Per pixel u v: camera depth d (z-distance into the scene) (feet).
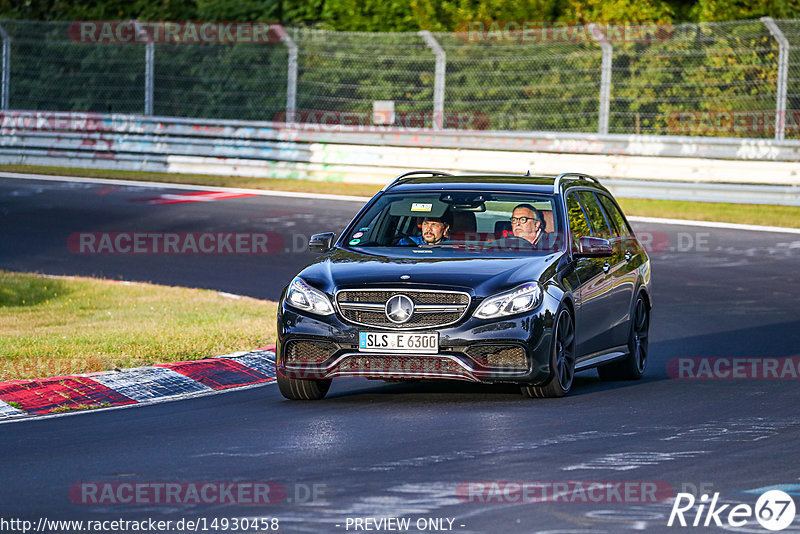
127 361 118.01
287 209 250.37
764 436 87.92
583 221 115.44
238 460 79.82
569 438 86.84
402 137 290.97
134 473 76.18
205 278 187.73
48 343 127.34
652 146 271.69
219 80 317.83
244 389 113.09
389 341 99.71
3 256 204.64
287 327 102.73
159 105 323.78
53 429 92.38
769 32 276.00
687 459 79.77
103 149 307.78
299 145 294.66
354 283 101.14
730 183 262.88
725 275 189.88
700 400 104.73
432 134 288.71
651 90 281.33
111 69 328.08
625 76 282.97
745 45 276.41
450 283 100.22
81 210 247.29
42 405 102.58
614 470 76.48
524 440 86.07
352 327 100.42
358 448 83.56
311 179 292.40
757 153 266.77
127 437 88.63
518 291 100.78
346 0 313.53
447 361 99.45
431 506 67.46
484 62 291.99
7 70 323.37
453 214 111.96
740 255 206.59
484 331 99.35
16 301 164.25
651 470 76.48
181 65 321.73
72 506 67.97
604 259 115.96
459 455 80.94
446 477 74.49
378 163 286.87
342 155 290.56
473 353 99.60
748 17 306.14
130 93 326.85
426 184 116.06
